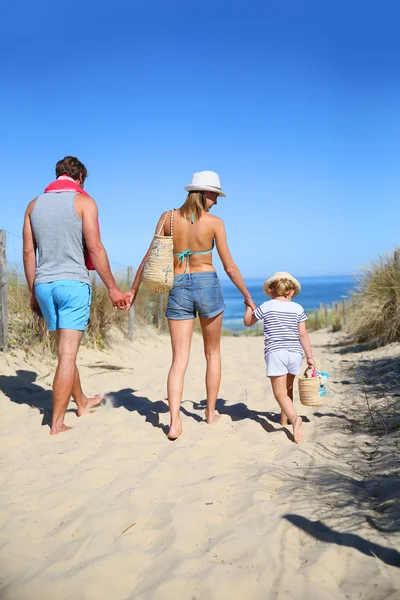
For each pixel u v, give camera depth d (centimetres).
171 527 283
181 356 457
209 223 448
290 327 456
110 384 707
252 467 372
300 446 417
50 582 235
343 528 276
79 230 454
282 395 446
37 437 441
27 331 793
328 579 236
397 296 952
